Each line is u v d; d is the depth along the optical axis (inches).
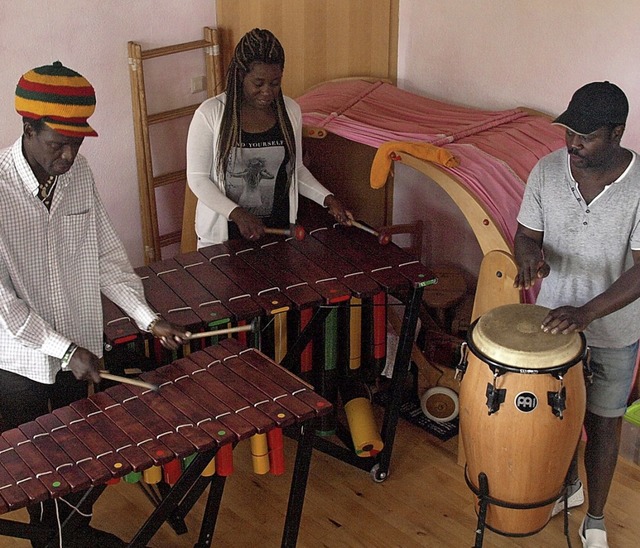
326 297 120.2
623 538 127.3
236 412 100.5
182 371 107.4
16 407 108.6
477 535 113.0
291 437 141.7
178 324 113.7
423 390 150.3
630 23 137.9
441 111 155.4
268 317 130.1
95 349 112.2
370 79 171.2
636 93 140.8
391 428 133.8
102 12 161.6
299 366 133.0
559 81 150.1
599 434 118.4
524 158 137.6
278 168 137.5
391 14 169.0
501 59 157.2
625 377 116.0
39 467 93.0
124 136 172.1
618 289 106.1
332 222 141.9
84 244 107.2
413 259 130.0
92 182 106.3
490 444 107.0
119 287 110.7
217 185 136.2
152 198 174.7
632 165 105.1
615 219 106.8
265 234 137.0
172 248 185.2
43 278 103.4
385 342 135.7
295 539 115.1
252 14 172.7
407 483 137.9
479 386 106.3
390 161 135.1
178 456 95.0
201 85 181.2
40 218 100.6
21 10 151.7
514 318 108.5
